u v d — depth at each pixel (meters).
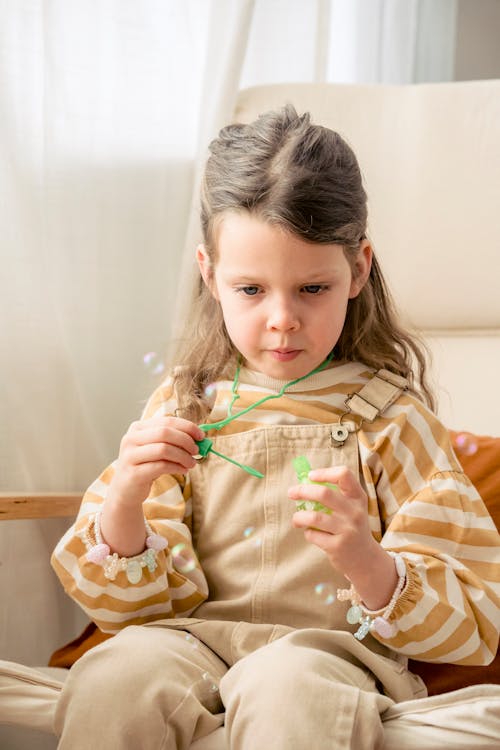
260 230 0.89
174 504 1.01
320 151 0.94
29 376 1.37
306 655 0.80
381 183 1.53
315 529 0.84
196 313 1.12
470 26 2.32
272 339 0.92
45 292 1.38
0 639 1.36
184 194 1.60
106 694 0.80
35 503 1.13
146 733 0.78
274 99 1.54
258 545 0.97
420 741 0.77
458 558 0.94
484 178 1.51
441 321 1.54
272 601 0.95
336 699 0.76
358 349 1.07
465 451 1.21
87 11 1.44
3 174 1.35
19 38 1.37
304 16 1.79
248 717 0.76
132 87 1.52
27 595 1.38
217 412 1.04
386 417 1.02
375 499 0.98
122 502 0.90
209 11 1.60
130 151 1.52
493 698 0.78
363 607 0.87
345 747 0.74
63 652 1.21
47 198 1.40
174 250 1.59
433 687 1.02
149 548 0.93
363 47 2.04
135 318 1.53
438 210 1.52
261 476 0.93
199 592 0.98
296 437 1.00
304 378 1.03
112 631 0.96
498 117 1.52
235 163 0.93
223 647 0.91
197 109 1.62
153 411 1.08
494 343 1.53
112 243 1.49
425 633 0.87
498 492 1.16
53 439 1.39
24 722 0.84
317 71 1.79
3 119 1.35
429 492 0.97
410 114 1.54
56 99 1.40
